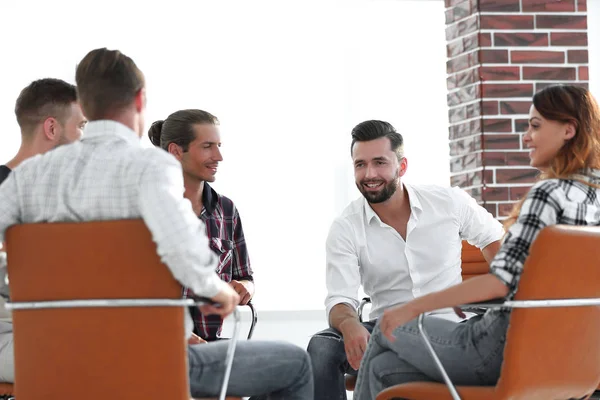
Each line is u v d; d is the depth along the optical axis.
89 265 2.73
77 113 3.78
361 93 9.09
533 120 3.12
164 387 2.71
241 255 4.52
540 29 6.57
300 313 9.06
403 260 4.25
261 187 9.13
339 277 4.18
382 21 9.05
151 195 2.66
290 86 9.18
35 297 2.79
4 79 8.62
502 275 2.88
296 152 9.18
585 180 3.00
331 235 4.27
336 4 9.14
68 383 2.76
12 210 2.86
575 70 6.60
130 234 2.70
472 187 6.59
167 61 9.01
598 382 3.16
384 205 4.27
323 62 9.20
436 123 8.95
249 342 3.13
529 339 2.84
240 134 9.12
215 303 2.79
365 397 3.40
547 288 2.84
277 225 9.13
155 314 2.71
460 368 3.11
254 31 9.15
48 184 2.84
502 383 2.86
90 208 2.76
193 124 4.38
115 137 2.83
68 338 2.75
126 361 2.72
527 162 6.52
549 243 2.79
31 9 8.71
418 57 9.00
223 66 9.10
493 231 4.41
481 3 6.52
